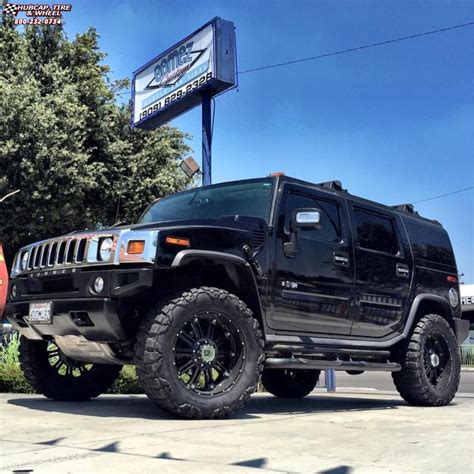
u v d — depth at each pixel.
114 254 4.18
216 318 4.34
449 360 6.31
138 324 4.32
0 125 13.91
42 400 5.69
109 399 5.87
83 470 2.64
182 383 4.16
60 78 16.06
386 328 5.89
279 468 2.76
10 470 2.63
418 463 2.95
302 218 4.88
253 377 4.43
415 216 6.84
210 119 11.56
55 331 4.57
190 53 11.89
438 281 6.68
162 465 2.76
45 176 14.18
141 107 13.45
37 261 4.80
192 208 5.56
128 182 17.00
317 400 6.92
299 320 5.05
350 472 2.72
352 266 5.57
